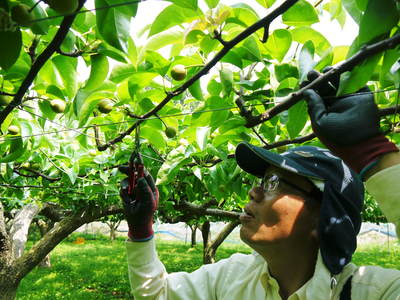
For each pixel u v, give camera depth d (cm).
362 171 87
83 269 1356
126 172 137
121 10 96
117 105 166
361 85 97
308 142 210
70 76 141
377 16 86
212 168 245
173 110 179
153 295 133
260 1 127
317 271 104
